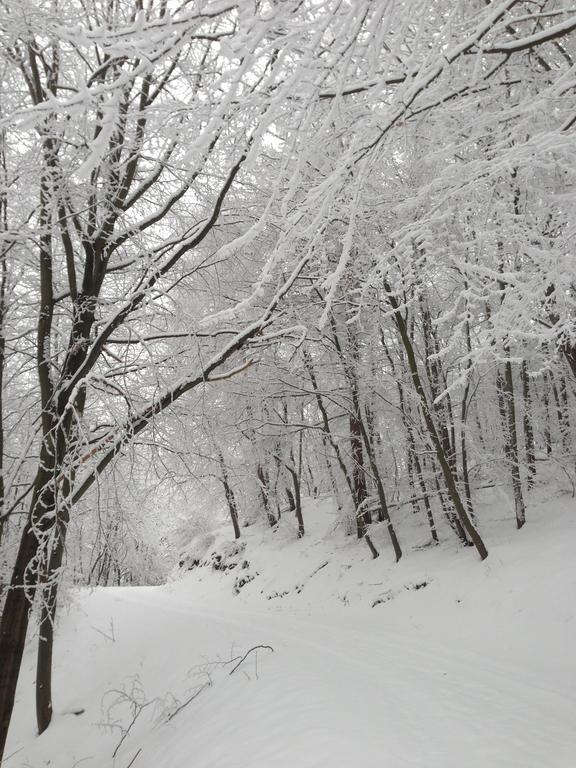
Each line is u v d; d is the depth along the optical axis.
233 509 19.67
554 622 7.19
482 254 4.35
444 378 10.59
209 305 9.41
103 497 8.42
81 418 6.63
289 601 12.85
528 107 3.70
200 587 17.52
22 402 8.54
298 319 8.80
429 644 7.79
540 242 4.13
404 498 12.70
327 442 13.73
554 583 7.80
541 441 14.46
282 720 5.32
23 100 6.00
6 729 5.98
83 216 6.52
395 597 10.17
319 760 4.27
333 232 7.59
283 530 17.45
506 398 10.73
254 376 11.63
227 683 7.16
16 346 8.10
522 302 3.80
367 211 7.07
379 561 12.02
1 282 7.03
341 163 3.20
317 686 6.11
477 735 4.68
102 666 9.93
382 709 5.32
